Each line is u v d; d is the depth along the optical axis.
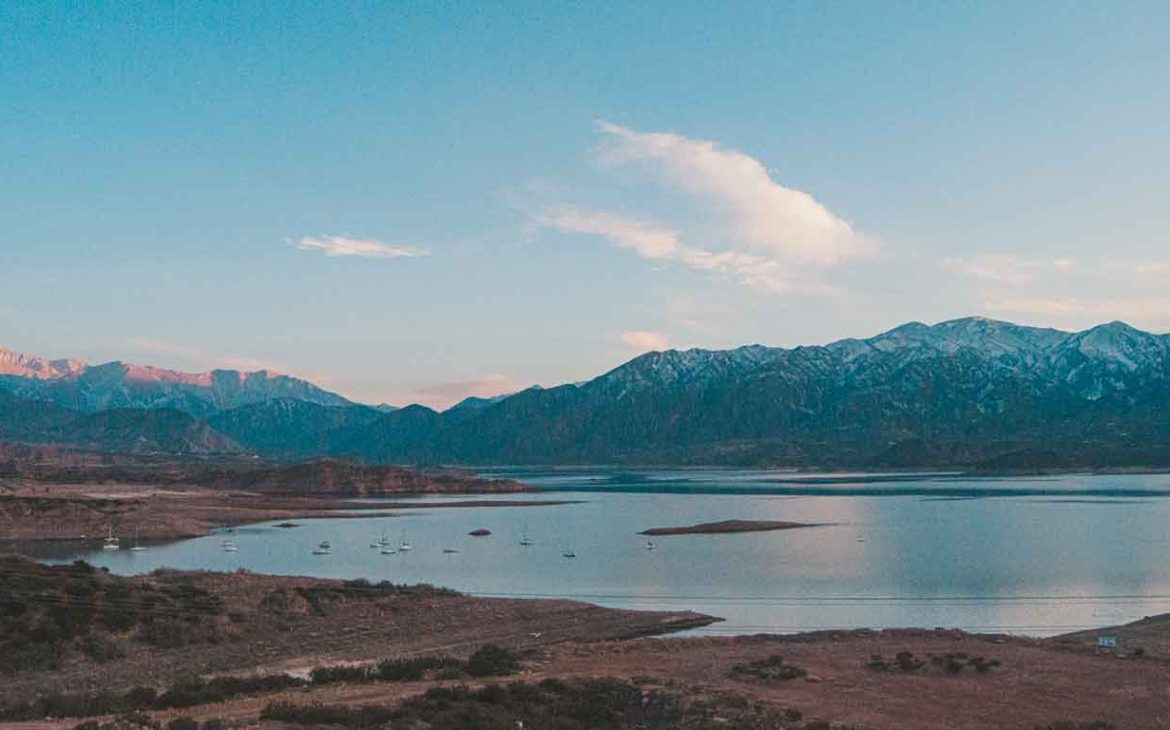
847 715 34.91
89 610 51.31
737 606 69.06
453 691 34.31
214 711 32.25
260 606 57.81
